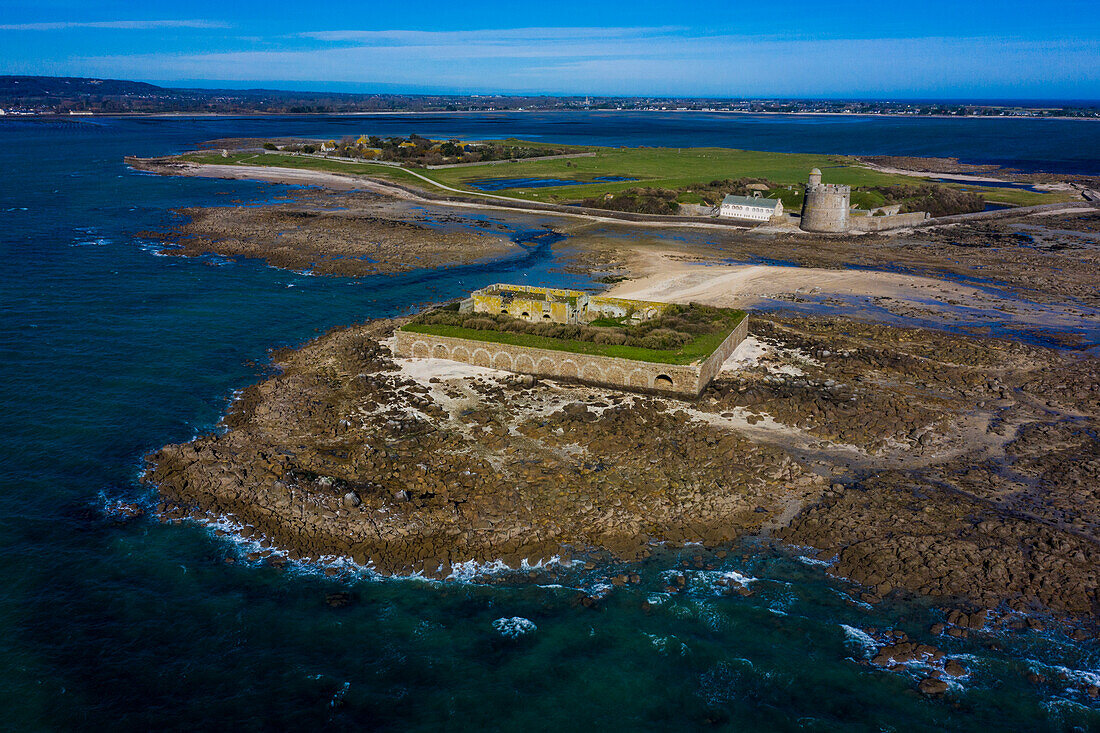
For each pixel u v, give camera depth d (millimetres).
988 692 37844
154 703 37000
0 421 63375
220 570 46094
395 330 78438
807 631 41875
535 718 36875
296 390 70312
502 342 74312
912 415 66188
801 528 50031
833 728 36219
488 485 53906
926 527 49719
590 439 60500
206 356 80250
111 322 90125
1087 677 38469
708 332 78875
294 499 51875
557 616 43188
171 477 55219
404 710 37188
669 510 51844
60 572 45500
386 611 43250
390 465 56375
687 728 36469
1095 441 62562
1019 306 103438
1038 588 43938
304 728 35969
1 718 35656
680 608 43594
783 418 65312
